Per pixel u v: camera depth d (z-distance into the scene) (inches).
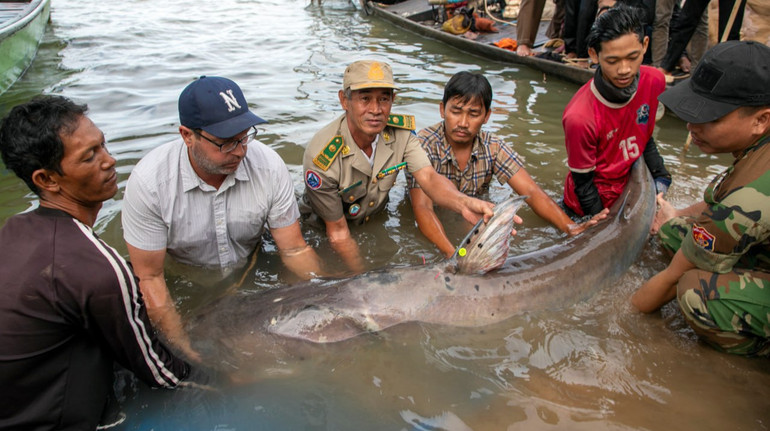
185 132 97.2
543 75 269.6
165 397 83.0
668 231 124.2
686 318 96.6
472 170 145.0
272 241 129.9
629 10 117.6
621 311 106.6
